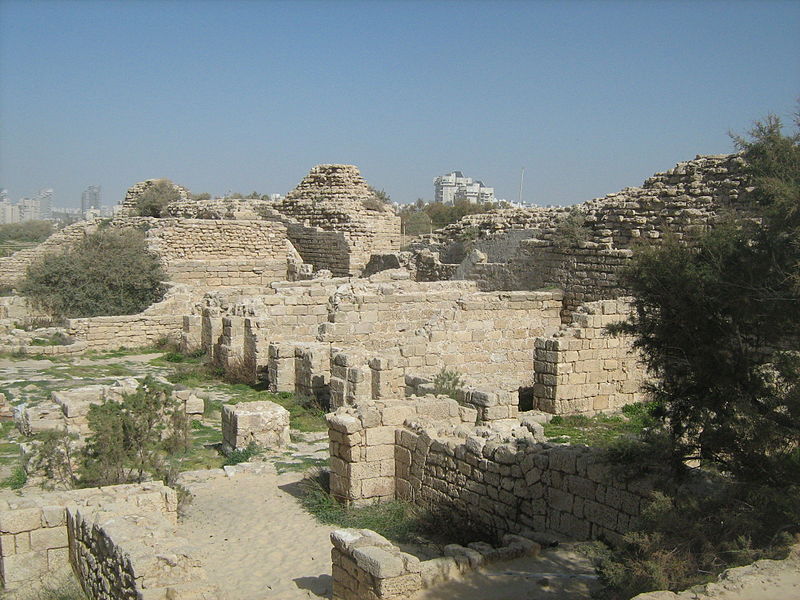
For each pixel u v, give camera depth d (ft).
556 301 91.81
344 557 33.73
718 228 35.24
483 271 113.60
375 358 67.21
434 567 33.32
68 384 79.51
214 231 154.81
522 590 32.37
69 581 36.19
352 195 167.43
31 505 38.52
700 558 29.12
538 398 69.82
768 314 32.45
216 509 47.26
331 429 48.29
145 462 48.47
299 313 92.99
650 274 35.12
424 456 46.44
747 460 32.27
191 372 90.02
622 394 70.90
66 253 130.31
